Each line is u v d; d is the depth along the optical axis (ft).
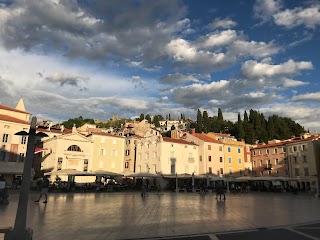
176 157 249.96
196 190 184.85
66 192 144.15
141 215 56.70
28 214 53.83
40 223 43.98
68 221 46.75
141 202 89.15
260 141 389.39
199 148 266.36
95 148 246.27
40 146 238.89
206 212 63.52
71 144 225.56
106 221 47.88
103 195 124.36
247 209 71.67
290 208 75.72
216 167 265.95
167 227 43.37
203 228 42.98
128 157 288.92
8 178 179.73
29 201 82.38
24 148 187.42
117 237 35.47
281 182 255.91
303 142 249.96
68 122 545.85
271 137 394.32
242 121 433.48
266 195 155.74
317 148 242.17
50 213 56.24
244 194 166.09
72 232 37.81
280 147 274.36
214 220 51.31
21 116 214.90
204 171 256.52
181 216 56.13
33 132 32.32
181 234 38.22
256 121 414.21
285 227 44.96
